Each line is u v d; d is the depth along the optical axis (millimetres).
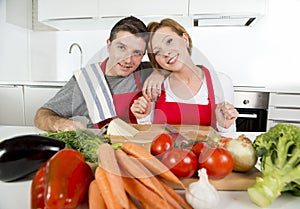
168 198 398
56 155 393
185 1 1650
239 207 402
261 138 488
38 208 357
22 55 2262
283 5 1926
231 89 1284
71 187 360
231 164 467
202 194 388
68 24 1965
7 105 1907
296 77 1993
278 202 419
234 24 1940
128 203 371
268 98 1676
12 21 2217
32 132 908
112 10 1720
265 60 2006
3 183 484
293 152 423
